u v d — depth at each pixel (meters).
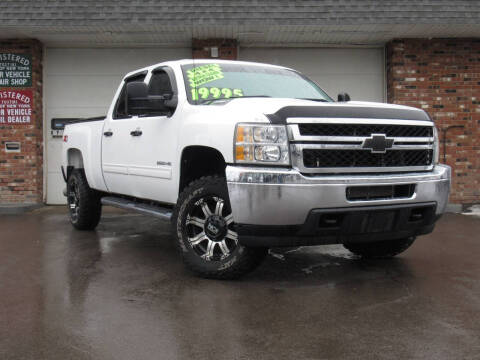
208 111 4.66
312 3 9.95
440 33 10.47
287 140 4.12
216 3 9.91
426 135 4.78
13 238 6.89
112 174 6.32
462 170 10.91
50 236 7.02
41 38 10.56
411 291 4.28
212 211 4.66
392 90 10.90
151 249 6.08
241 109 4.38
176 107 5.13
